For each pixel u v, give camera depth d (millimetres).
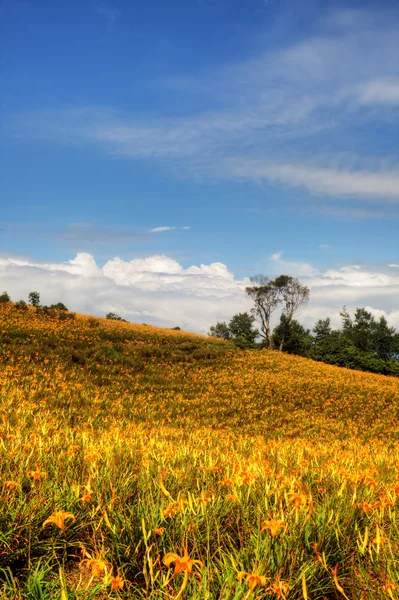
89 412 13977
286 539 2215
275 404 23797
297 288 66438
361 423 22500
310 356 63500
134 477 3348
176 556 1570
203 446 6652
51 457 3791
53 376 19422
